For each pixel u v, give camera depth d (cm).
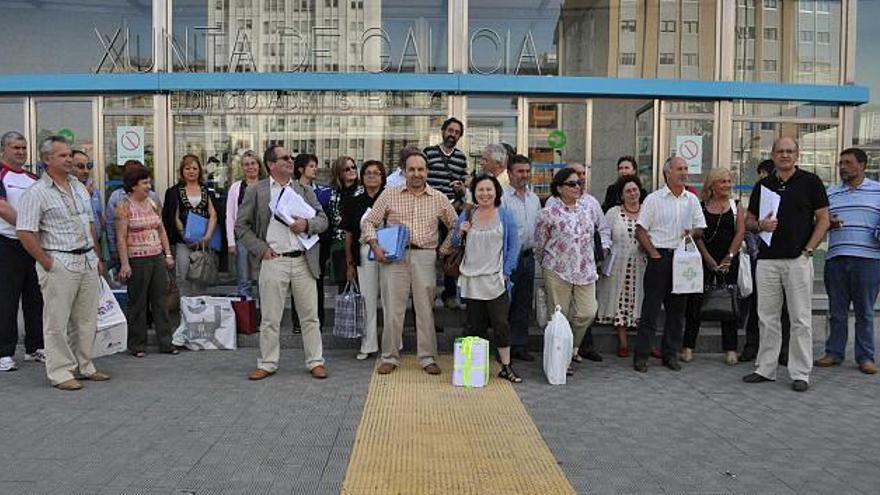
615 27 1059
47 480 429
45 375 679
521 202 732
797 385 650
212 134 1025
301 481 431
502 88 1013
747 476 449
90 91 1020
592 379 684
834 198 741
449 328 820
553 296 700
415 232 677
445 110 1024
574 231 688
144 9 1042
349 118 1027
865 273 724
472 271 663
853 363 765
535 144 1032
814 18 1075
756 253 728
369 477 438
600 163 1041
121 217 742
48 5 1052
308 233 664
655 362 757
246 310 804
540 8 1045
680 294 711
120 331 698
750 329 768
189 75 1005
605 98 1040
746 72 1076
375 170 732
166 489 418
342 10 1039
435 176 800
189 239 811
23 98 1033
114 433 512
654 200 708
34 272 722
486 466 459
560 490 423
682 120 1052
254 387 637
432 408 582
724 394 638
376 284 736
